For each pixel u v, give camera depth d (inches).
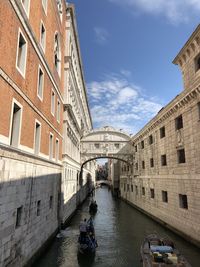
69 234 695.1
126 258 518.0
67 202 864.3
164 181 844.6
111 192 2682.1
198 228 581.6
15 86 359.9
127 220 975.6
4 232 318.7
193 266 462.6
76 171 1210.6
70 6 896.3
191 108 642.8
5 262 319.9
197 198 594.2
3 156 318.7
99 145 1418.6
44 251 534.6
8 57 336.8
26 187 412.8
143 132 1130.7
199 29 635.5
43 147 543.8
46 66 560.4
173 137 766.5
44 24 549.0
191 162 636.1
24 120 407.5
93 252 539.5
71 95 1001.5
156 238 495.8
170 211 776.3
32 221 444.8
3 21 318.7
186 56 738.8
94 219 995.3
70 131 949.8
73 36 1025.5
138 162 1268.5
